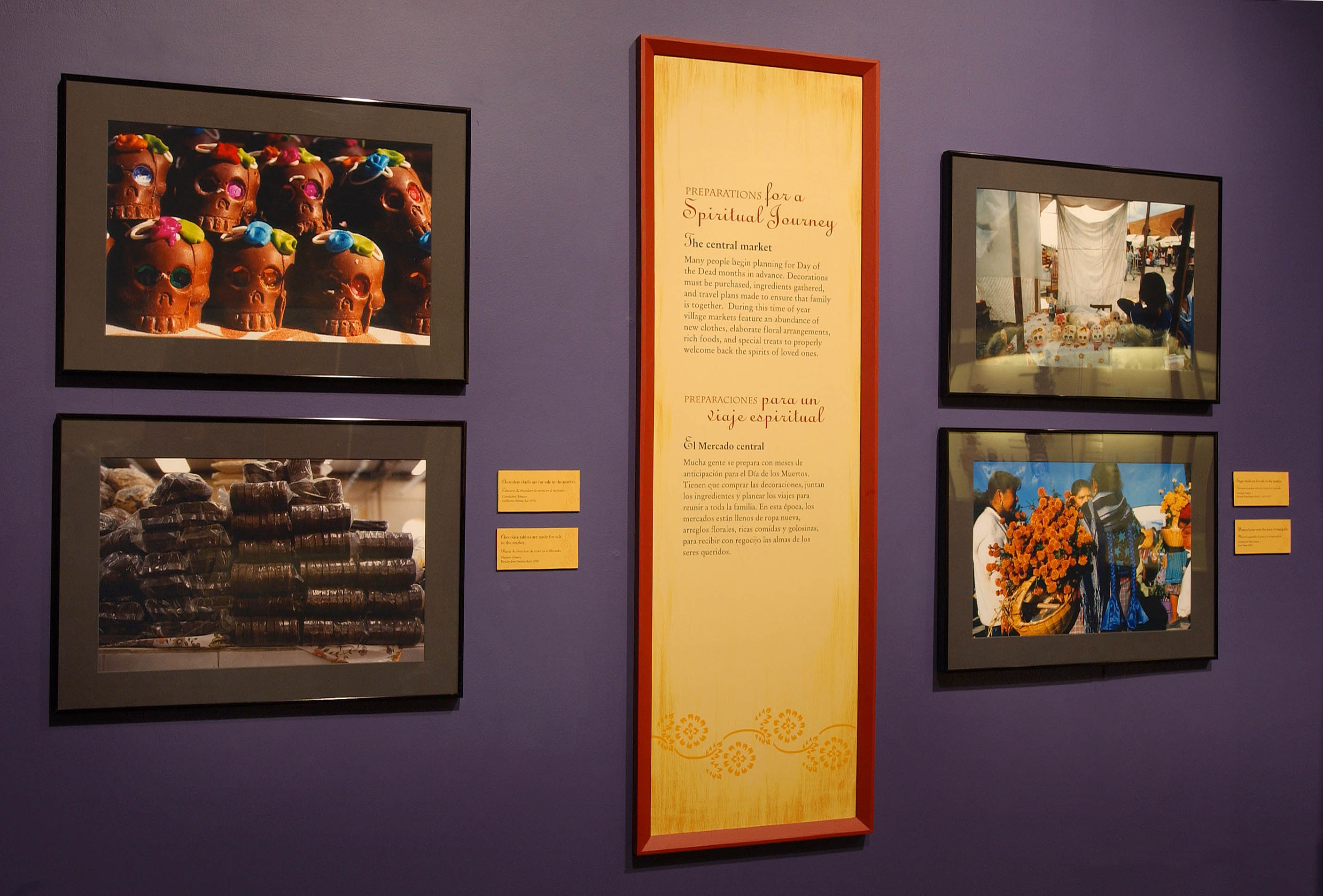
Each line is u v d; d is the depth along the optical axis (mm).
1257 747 1921
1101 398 1795
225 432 1449
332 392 1496
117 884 1422
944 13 1759
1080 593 1790
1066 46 1822
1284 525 1923
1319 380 1921
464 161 1533
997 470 1752
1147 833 1859
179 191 1434
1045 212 1770
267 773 1474
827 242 1669
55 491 1394
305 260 1474
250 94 1455
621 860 1601
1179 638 1843
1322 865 1931
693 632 1608
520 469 1562
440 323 1521
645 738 1578
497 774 1552
